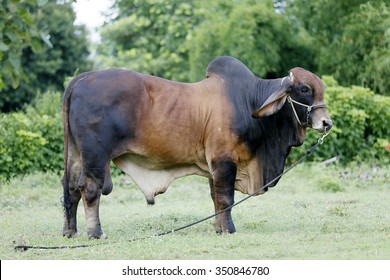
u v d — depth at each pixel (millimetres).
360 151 18859
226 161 9758
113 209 13344
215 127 9734
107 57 31172
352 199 13484
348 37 22547
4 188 15508
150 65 28719
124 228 10680
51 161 17562
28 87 29734
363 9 22688
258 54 23047
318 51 23578
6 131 17188
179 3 29219
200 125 9742
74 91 9562
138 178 9891
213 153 9766
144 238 9570
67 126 9719
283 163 10094
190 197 15086
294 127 9945
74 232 9930
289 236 9570
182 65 28688
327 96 18797
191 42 24781
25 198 14555
